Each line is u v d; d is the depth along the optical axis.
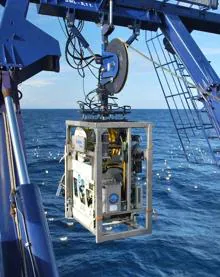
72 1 8.16
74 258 15.09
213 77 9.30
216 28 11.16
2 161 4.61
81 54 7.79
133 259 14.98
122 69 6.48
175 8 10.02
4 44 5.79
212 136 9.31
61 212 21.84
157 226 19.52
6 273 3.67
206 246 16.47
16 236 4.02
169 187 30.89
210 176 36.22
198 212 22.94
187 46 9.55
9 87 4.89
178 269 14.08
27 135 82.44
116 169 5.88
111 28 7.62
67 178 6.65
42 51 5.93
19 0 6.25
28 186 3.50
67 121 6.49
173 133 100.12
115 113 6.43
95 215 5.57
